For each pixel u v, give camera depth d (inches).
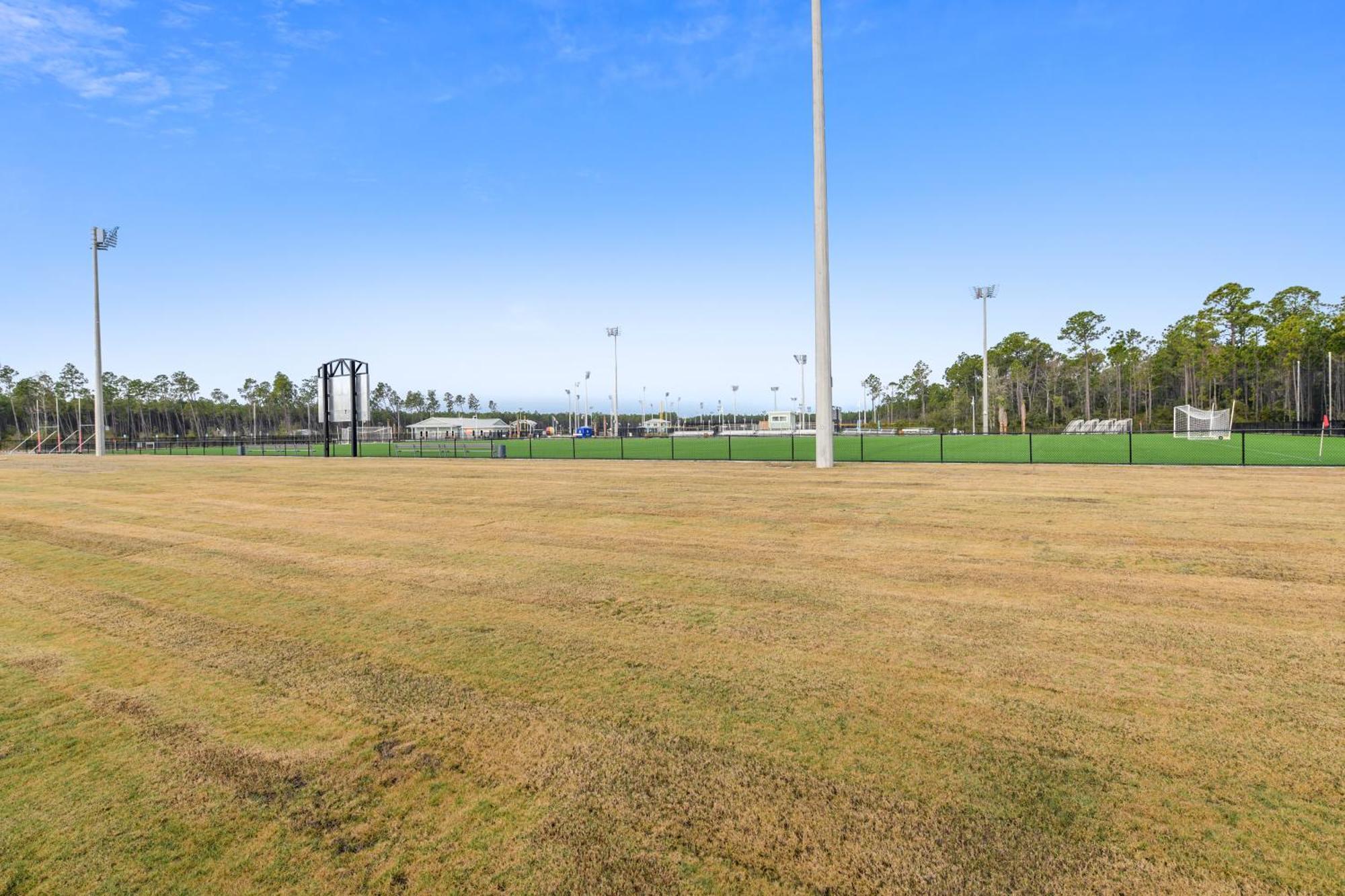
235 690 163.3
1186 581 250.7
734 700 153.9
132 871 99.3
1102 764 124.3
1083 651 181.8
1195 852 99.6
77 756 132.5
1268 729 137.3
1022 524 369.7
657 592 246.2
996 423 3339.1
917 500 472.7
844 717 144.5
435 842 105.1
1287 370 2486.5
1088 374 2992.1
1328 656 176.6
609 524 393.7
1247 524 362.0
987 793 115.3
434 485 642.2
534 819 110.3
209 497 562.9
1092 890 92.0
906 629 201.0
